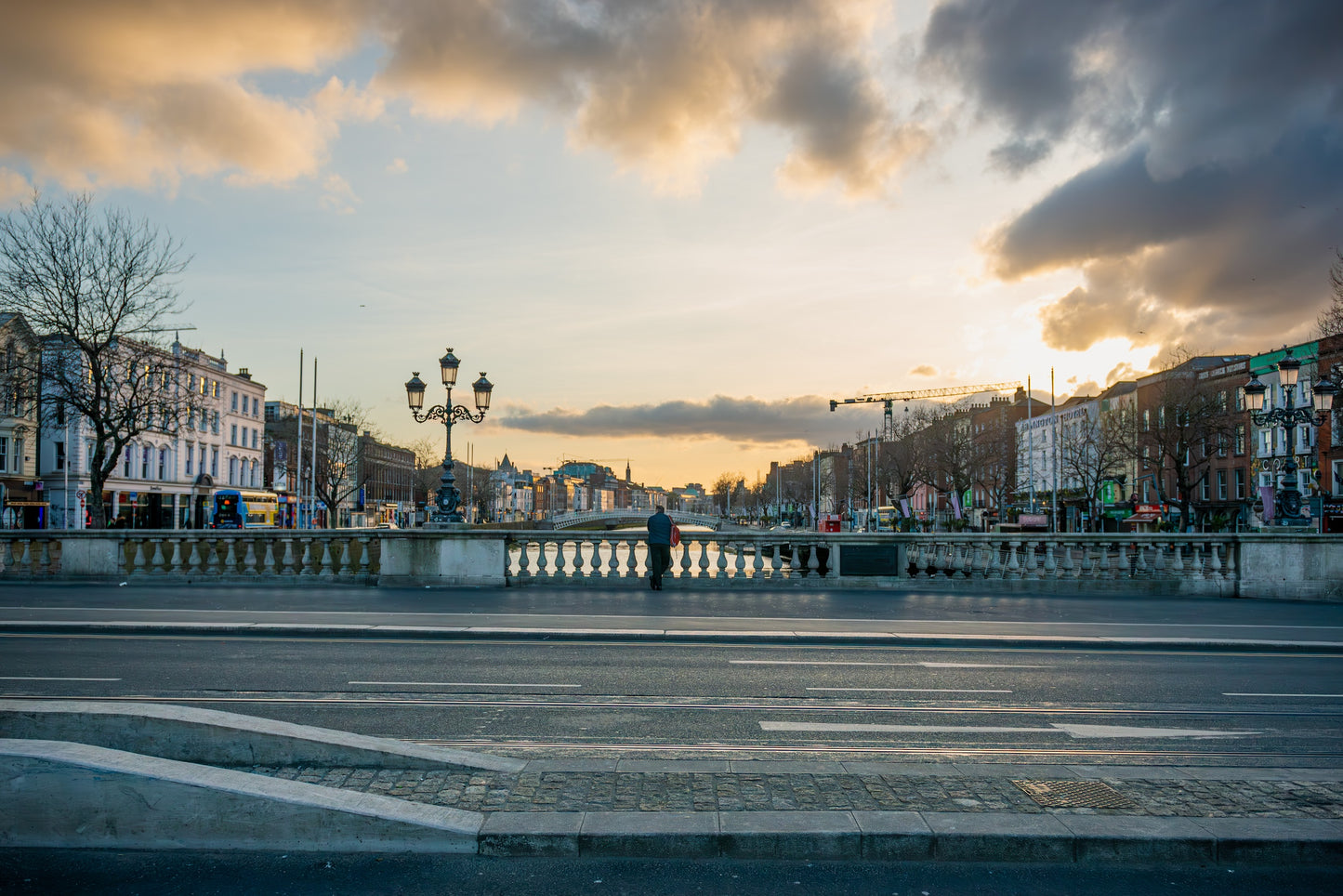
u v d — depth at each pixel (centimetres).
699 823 522
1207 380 6038
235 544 2188
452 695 933
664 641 1346
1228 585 2148
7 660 1112
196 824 511
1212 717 876
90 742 614
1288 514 2202
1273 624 1598
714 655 1220
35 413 5875
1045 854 508
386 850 509
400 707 874
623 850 507
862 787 598
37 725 613
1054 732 805
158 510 6806
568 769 631
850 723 832
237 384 8125
